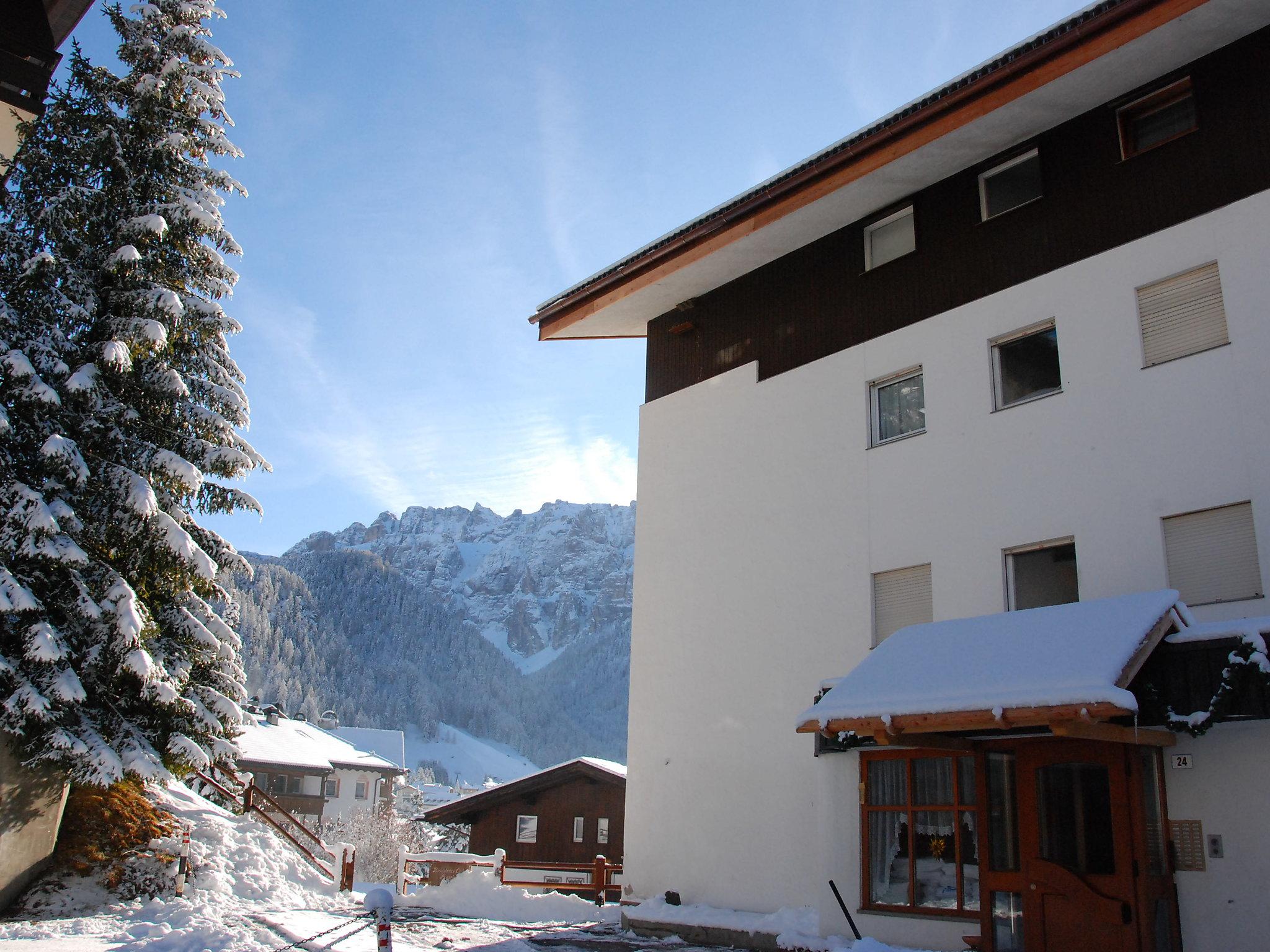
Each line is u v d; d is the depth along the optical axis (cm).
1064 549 1359
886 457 1589
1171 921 986
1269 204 1241
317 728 7719
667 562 1897
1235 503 1192
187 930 1352
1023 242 1495
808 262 1814
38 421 1590
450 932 1445
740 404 1858
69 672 1512
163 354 1845
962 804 1210
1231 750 991
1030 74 1395
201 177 1938
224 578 1967
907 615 1513
